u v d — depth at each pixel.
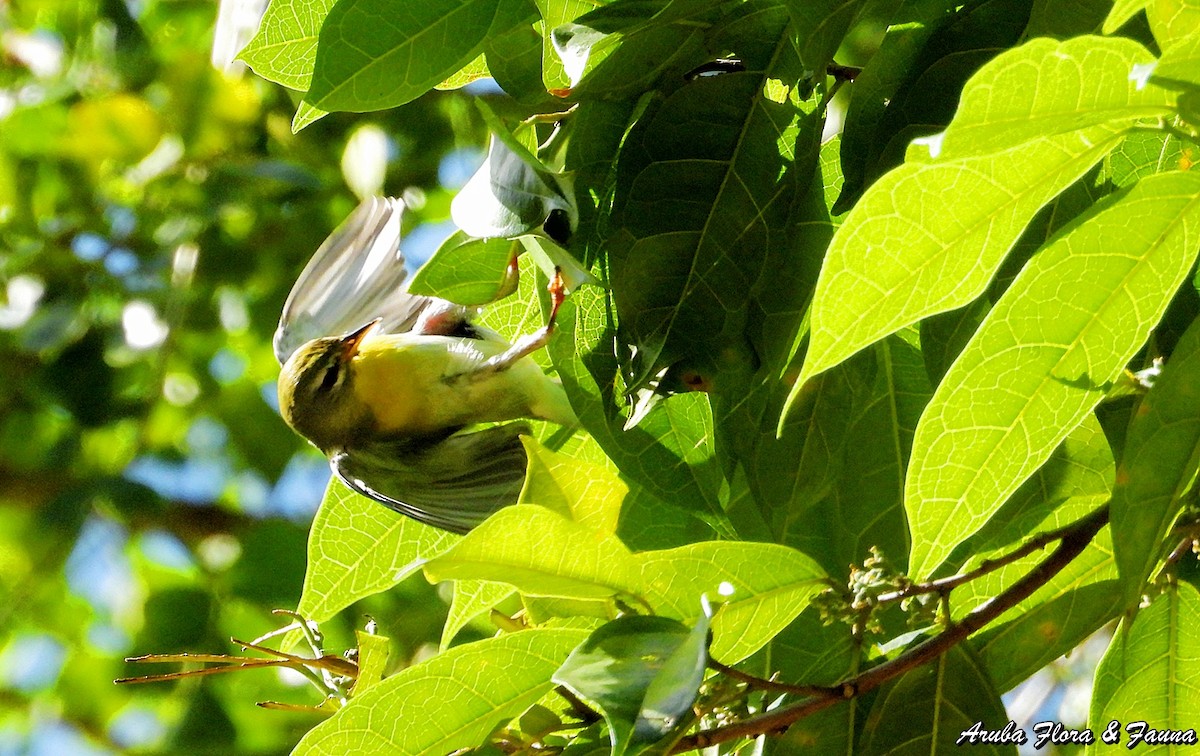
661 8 4.73
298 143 13.27
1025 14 4.67
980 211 3.32
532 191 4.36
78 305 12.97
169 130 13.09
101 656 14.56
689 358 4.76
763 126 4.85
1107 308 3.77
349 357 7.89
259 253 13.20
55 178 13.42
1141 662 4.69
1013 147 3.03
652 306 4.77
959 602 5.15
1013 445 3.97
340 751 4.23
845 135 4.81
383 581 6.85
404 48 4.93
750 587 4.21
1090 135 3.24
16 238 13.16
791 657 5.43
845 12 4.41
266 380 14.48
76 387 12.78
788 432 5.26
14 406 13.21
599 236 5.07
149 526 13.95
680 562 4.09
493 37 4.99
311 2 5.39
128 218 13.49
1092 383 3.89
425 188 13.16
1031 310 3.77
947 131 2.91
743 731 4.05
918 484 4.02
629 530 5.73
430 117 13.05
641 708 3.40
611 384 5.07
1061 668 9.65
